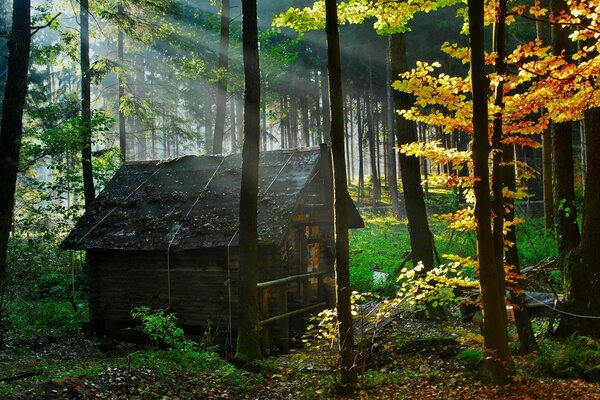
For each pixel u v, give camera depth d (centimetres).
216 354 1128
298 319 1410
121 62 2275
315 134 5059
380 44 3519
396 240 2627
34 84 3391
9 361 1105
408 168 1405
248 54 1041
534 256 1795
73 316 1642
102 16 2083
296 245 1448
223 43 2161
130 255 1480
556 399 714
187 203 1470
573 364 860
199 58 2284
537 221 2534
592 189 1123
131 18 2103
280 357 1205
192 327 1408
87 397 754
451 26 3034
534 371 877
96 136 1820
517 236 2280
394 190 3456
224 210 1391
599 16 772
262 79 2866
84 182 1959
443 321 1369
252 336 1039
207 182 1518
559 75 777
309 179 1380
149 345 1360
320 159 1460
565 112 817
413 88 814
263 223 1293
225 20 2164
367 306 1455
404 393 802
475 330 1243
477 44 750
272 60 2658
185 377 926
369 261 2172
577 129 3241
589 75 778
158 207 1497
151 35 2225
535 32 2547
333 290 1555
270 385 937
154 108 2539
